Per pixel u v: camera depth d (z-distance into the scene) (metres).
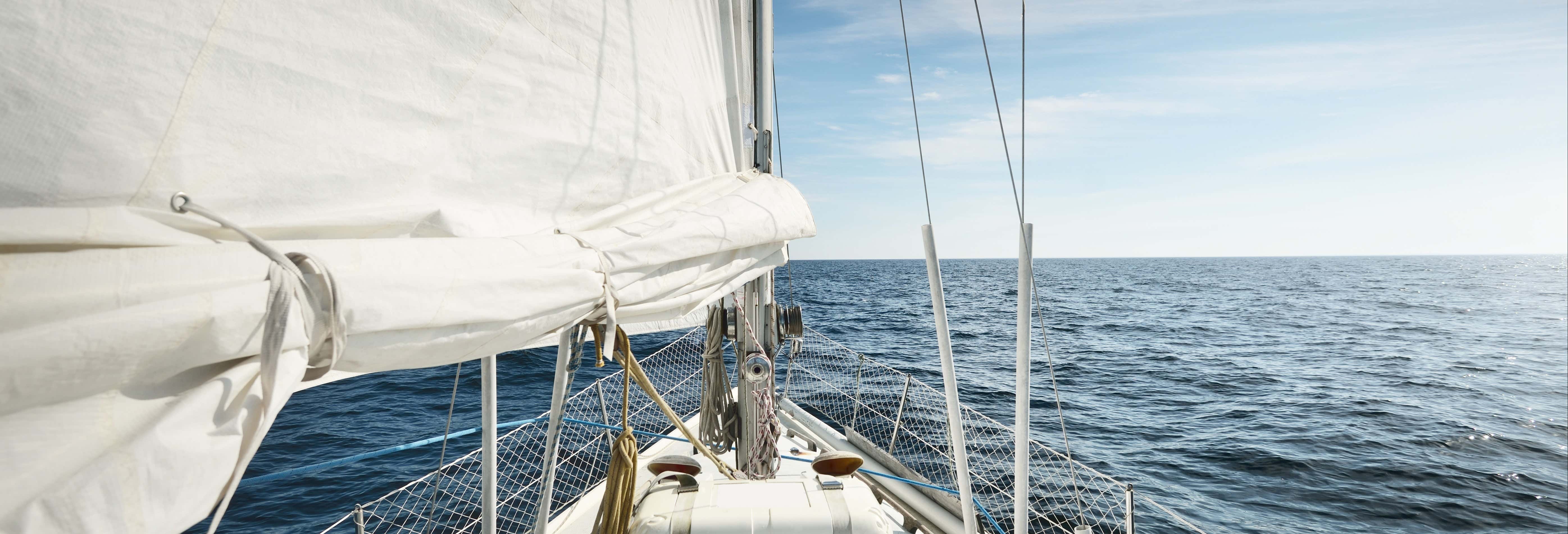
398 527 6.41
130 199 0.93
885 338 26.06
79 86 0.88
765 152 3.02
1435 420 14.44
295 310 0.91
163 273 0.82
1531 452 12.27
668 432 5.77
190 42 0.99
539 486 7.02
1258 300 50.22
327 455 9.30
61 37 0.87
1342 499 9.77
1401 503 9.75
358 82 1.23
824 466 2.49
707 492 2.36
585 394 8.73
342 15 1.20
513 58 1.52
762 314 3.38
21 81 0.84
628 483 2.16
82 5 0.88
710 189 2.30
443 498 6.88
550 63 1.61
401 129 1.31
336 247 1.09
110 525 0.73
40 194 0.85
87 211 0.84
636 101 1.90
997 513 7.38
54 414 0.70
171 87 0.97
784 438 5.49
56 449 0.70
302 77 1.14
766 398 3.30
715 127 2.46
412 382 14.35
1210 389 17.17
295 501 7.44
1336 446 12.18
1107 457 11.26
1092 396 16.14
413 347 1.13
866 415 11.03
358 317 1.00
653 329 3.23
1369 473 10.80
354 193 1.23
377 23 1.26
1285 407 15.27
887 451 9.11
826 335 26.94
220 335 0.81
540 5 1.58
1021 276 2.10
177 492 0.78
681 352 10.22
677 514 2.22
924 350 22.98
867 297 47.53
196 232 0.99
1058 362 21.02
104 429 0.73
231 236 1.04
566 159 1.67
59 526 0.69
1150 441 12.27
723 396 3.39
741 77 2.81
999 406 14.83
